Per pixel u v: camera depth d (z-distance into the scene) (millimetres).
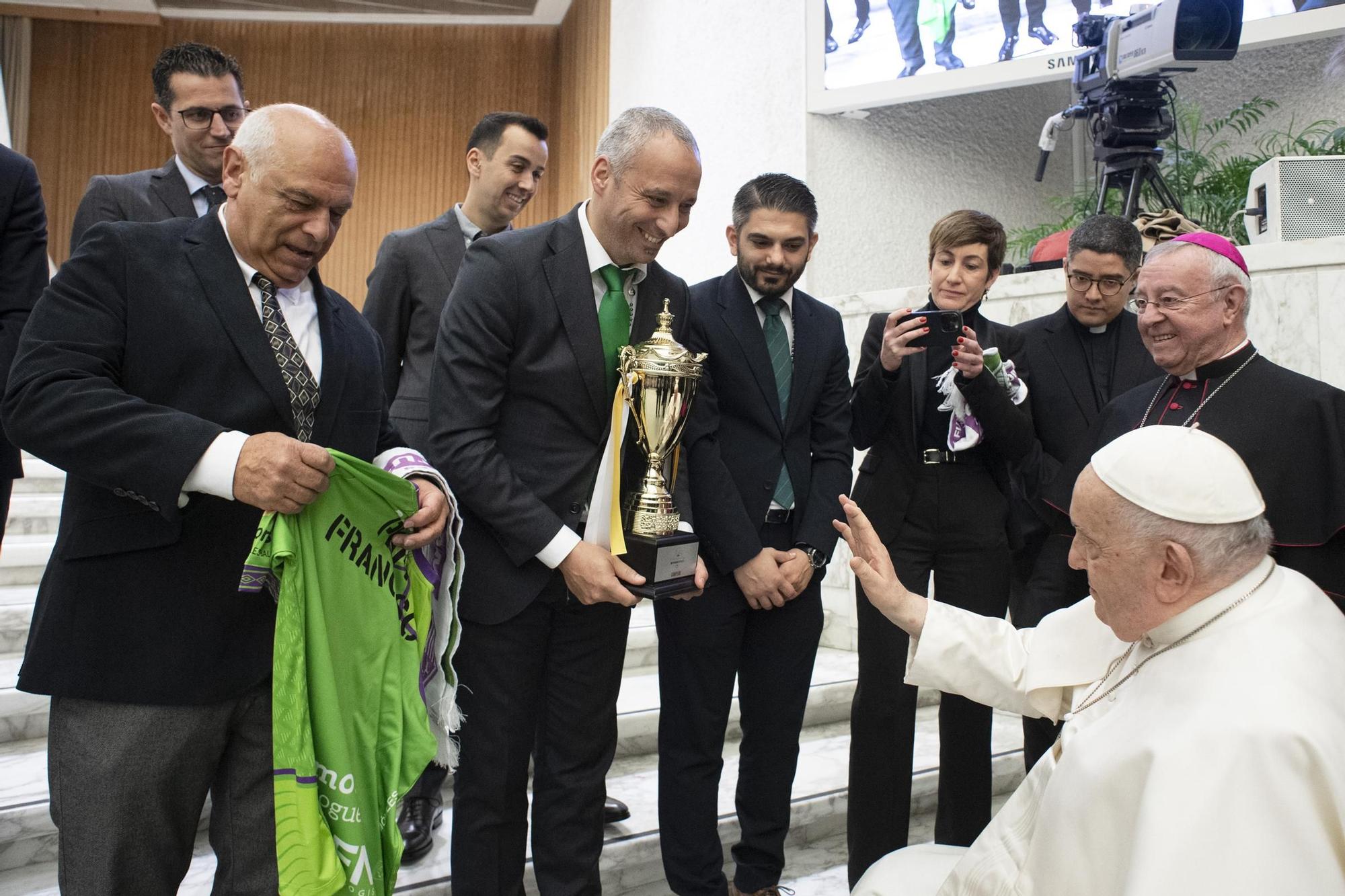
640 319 2197
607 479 2059
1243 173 5082
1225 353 2246
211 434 1495
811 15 5715
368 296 3006
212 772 1661
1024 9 5344
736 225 2562
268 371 1645
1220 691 1356
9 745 2998
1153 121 4031
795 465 2562
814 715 3846
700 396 2445
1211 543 1428
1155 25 3762
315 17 10570
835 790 3211
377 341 1925
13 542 4273
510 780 2057
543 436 2076
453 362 2029
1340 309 3426
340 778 1609
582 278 2088
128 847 1549
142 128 10555
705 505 2395
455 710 1855
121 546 1557
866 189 5887
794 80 5801
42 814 2557
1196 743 1314
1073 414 2914
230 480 1487
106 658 1535
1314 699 1316
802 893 2830
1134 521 1459
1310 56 5953
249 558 1541
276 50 10758
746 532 2375
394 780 1712
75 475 1521
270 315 1684
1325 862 1236
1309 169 3801
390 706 1727
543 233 2117
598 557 1967
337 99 10797
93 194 2725
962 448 2580
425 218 10797
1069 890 1415
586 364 2068
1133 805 1370
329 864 1582
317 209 1613
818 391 2600
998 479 2703
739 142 6199
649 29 7363
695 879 2438
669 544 2059
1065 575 2705
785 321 2629
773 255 2471
